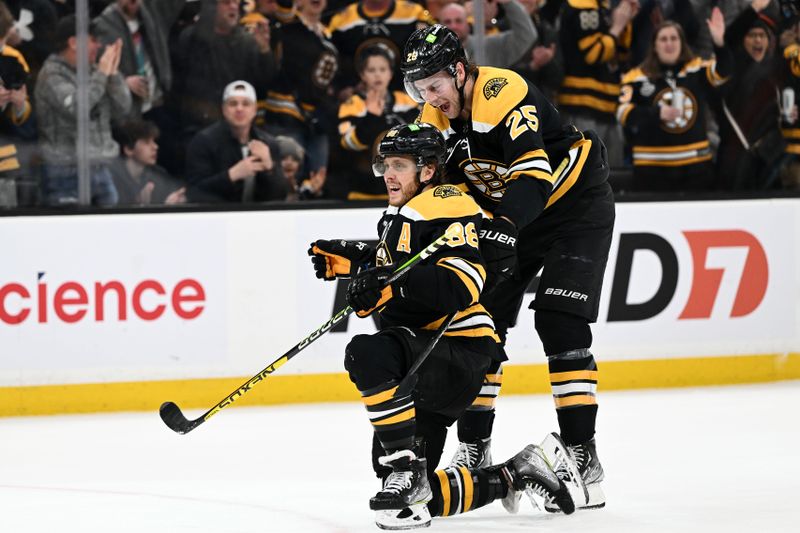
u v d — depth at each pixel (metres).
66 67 21.11
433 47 11.12
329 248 11.52
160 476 14.97
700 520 11.58
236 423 19.19
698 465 14.98
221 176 21.78
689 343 22.25
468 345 10.83
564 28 22.34
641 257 22.02
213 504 12.97
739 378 22.53
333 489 13.77
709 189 23.19
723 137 23.14
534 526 11.27
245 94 21.66
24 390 20.28
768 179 23.44
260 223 20.88
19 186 21.19
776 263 22.59
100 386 20.48
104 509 12.82
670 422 18.45
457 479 11.07
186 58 21.44
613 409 19.80
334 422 19.16
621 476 14.29
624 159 22.88
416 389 10.61
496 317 12.62
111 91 21.28
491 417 12.60
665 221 22.08
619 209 21.92
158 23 21.33
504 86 11.37
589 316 12.28
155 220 20.56
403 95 22.28
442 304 10.23
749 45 23.03
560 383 12.27
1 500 13.49
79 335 20.39
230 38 21.53
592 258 12.29
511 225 10.75
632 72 22.69
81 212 20.42
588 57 22.47
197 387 20.75
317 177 22.16
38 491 14.07
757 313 22.55
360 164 22.25
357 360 10.37
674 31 22.67
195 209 20.69
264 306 20.92
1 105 20.98
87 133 21.25
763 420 18.53
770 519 11.62
